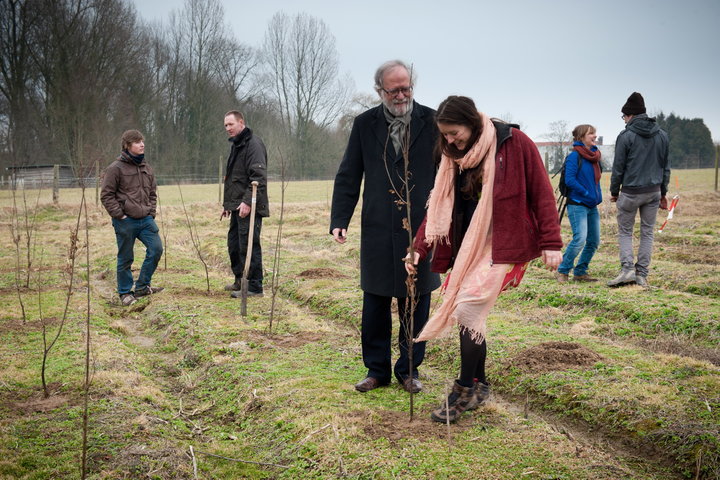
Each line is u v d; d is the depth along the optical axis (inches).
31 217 645.9
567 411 150.4
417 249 142.0
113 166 280.7
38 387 165.6
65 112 1443.2
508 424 137.3
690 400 143.4
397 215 153.0
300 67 1907.0
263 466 128.1
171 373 193.8
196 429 148.8
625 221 272.7
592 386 156.9
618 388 153.6
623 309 229.1
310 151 1817.2
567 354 180.7
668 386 153.3
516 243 123.8
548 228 122.8
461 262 128.6
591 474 113.1
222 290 307.9
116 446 130.0
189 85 1902.1
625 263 270.7
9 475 116.5
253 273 287.7
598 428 141.6
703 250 355.3
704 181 987.3
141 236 293.3
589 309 239.8
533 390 164.2
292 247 478.9
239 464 130.0
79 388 164.1
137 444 131.5
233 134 281.0
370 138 156.4
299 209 693.3
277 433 140.6
